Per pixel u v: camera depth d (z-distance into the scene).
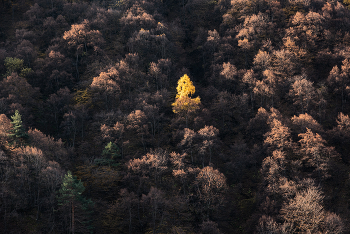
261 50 113.62
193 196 69.88
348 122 79.38
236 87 104.81
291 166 70.94
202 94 107.88
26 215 59.50
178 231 61.03
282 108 94.81
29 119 90.81
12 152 65.62
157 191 64.19
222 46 119.25
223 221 69.31
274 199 66.44
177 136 85.12
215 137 82.06
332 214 57.06
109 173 69.12
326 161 69.06
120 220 64.69
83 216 58.00
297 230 57.41
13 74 98.56
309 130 72.50
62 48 120.88
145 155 81.06
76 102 99.75
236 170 79.69
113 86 95.44
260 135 84.94
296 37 113.94
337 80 93.12
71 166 76.12
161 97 97.19
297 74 104.56
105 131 82.12
